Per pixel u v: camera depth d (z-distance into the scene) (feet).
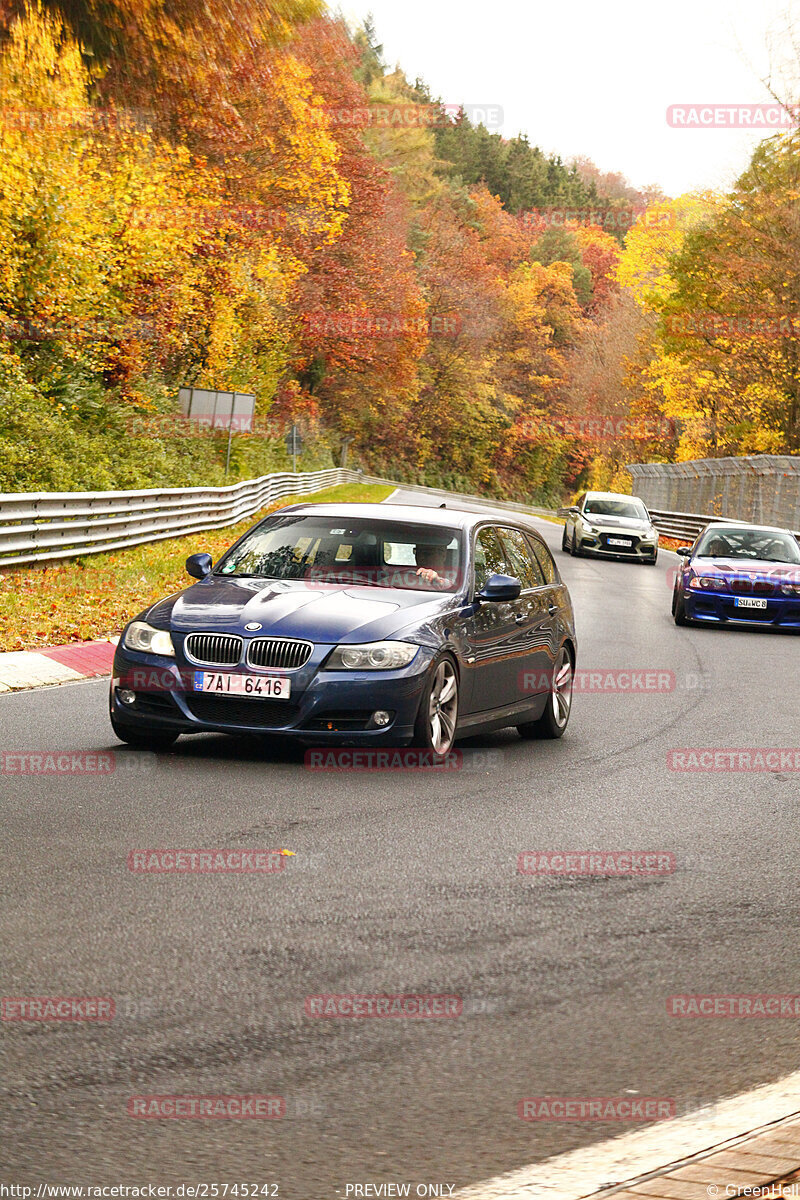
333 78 219.41
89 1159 9.90
